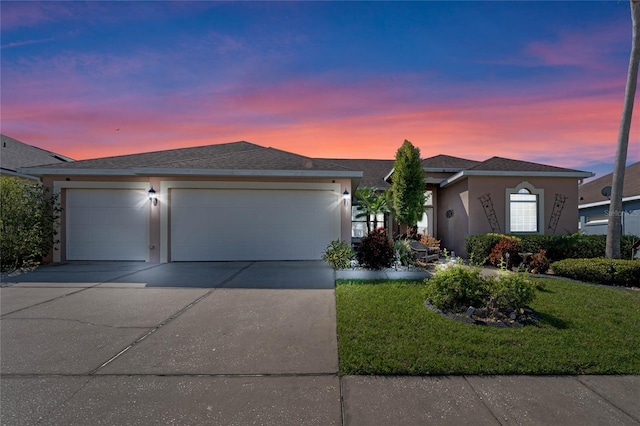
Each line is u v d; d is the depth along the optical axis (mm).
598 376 3432
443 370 3484
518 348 3984
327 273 9094
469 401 2984
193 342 4324
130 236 11391
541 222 12859
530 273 9180
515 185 12953
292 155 13344
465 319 4949
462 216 13578
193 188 11352
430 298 5879
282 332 4684
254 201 11523
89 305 6016
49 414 2783
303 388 3205
